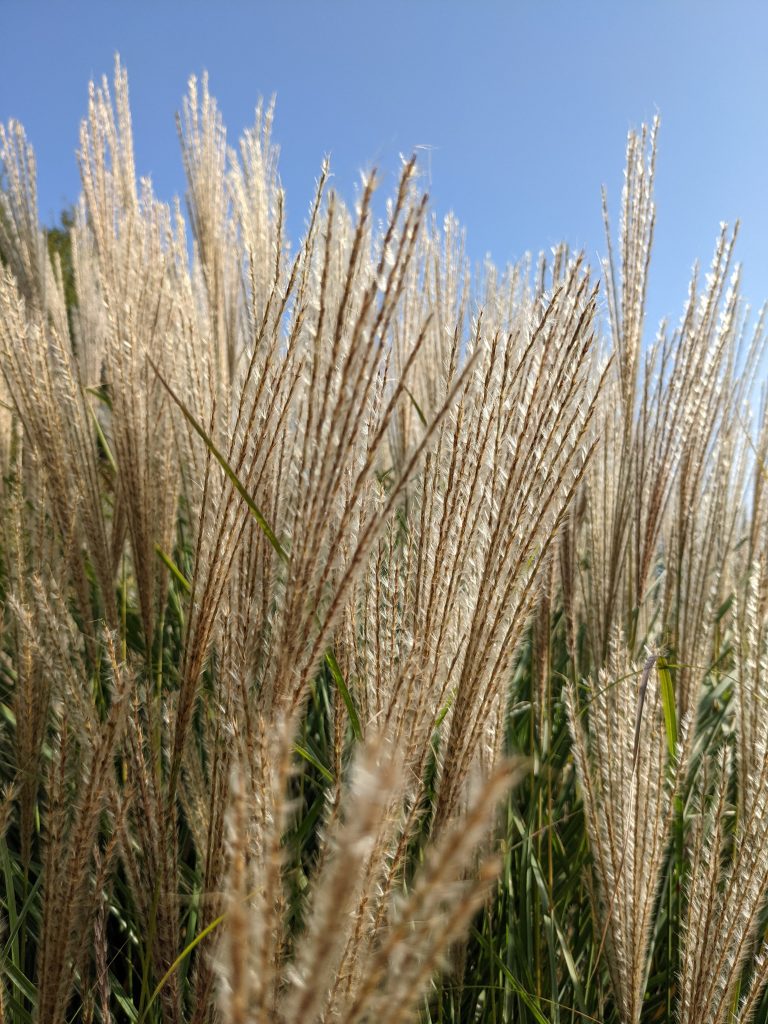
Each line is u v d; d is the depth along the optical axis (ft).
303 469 0.92
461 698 1.12
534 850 2.08
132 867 1.31
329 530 0.99
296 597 0.94
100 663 2.01
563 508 1.11
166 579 2.25
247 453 1.11
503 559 1.07
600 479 2.29
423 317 2.72
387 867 0.99
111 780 1.25
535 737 2.32
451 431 1.11
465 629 1.11
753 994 1.37
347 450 0.87
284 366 1.05
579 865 2.01
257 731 0.88
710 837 1.46
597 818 1.52
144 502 1.98
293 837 1.64
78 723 1.31
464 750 1.15
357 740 1.19
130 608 2.52
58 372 2.05
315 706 2.15
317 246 0.96
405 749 0.98
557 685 2.60
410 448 2.60
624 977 1.44
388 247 0.82
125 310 2.04
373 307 0.83
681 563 2.28
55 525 2.02
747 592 2.41
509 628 1.12
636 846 1.40
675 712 1.80
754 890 1.33
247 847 0.86
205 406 1.55
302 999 0.49
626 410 2.22
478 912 1.88
